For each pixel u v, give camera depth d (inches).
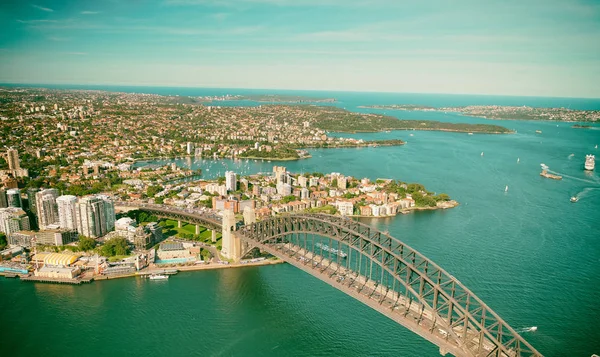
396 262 7367.1
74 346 7701.8
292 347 7760.8
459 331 6909.5
